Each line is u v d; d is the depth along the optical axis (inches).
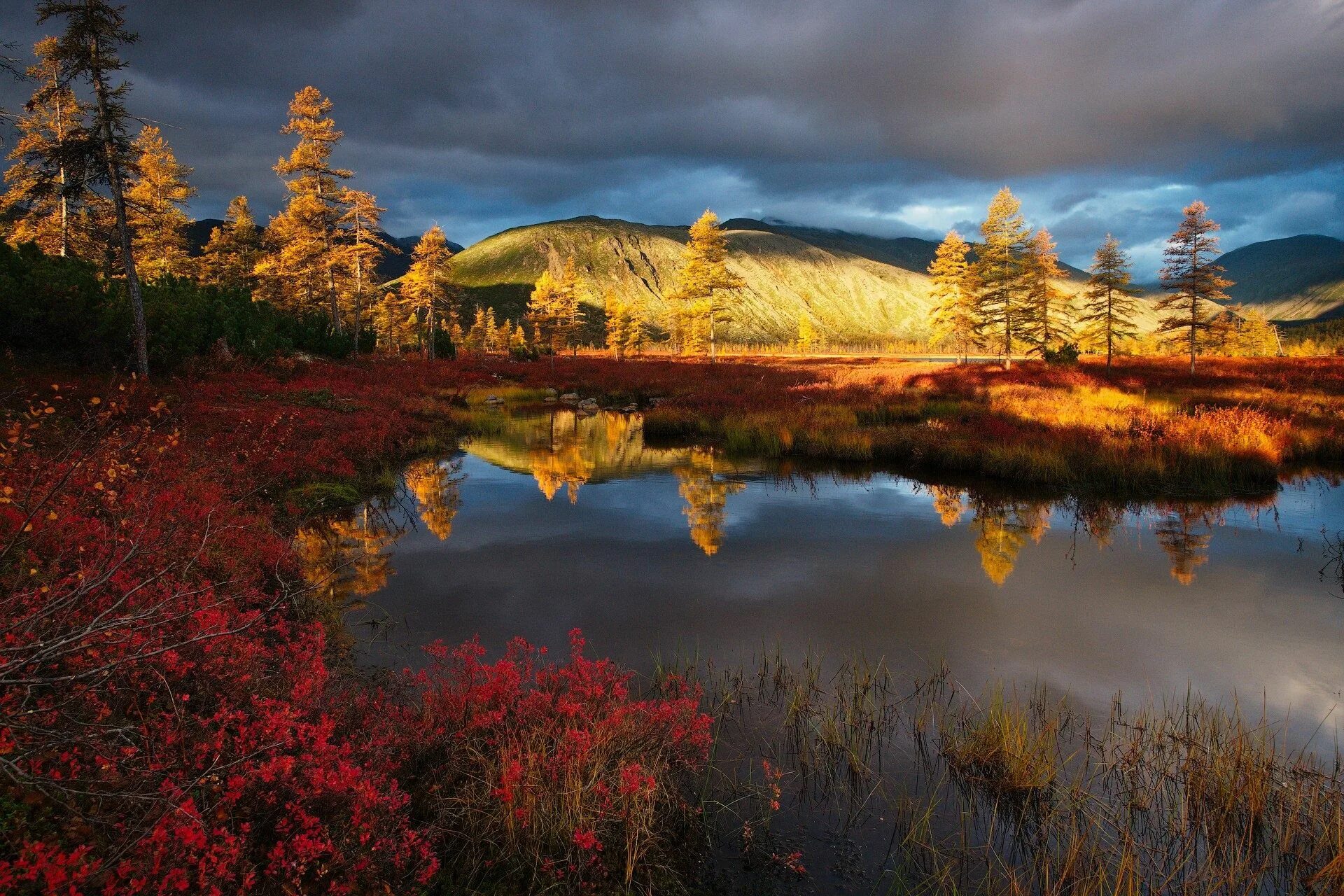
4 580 151.6
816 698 213.9
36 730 95.4
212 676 148.6
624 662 238.4
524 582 322.0
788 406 904.9
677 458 687.1
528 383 1526.8
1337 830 147.1
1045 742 182.4
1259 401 868.6
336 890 106.3
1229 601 297.9
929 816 158.9
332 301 1560.0
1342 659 243.9
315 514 415.8
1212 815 158.4
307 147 1352.1
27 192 636.7
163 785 96.2
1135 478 519.8
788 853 146.6
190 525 238.7
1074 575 332.5
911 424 795.4
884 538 398.6
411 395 1059.9
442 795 147.5
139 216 666.2
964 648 252.8
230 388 690.2
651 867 138.3
